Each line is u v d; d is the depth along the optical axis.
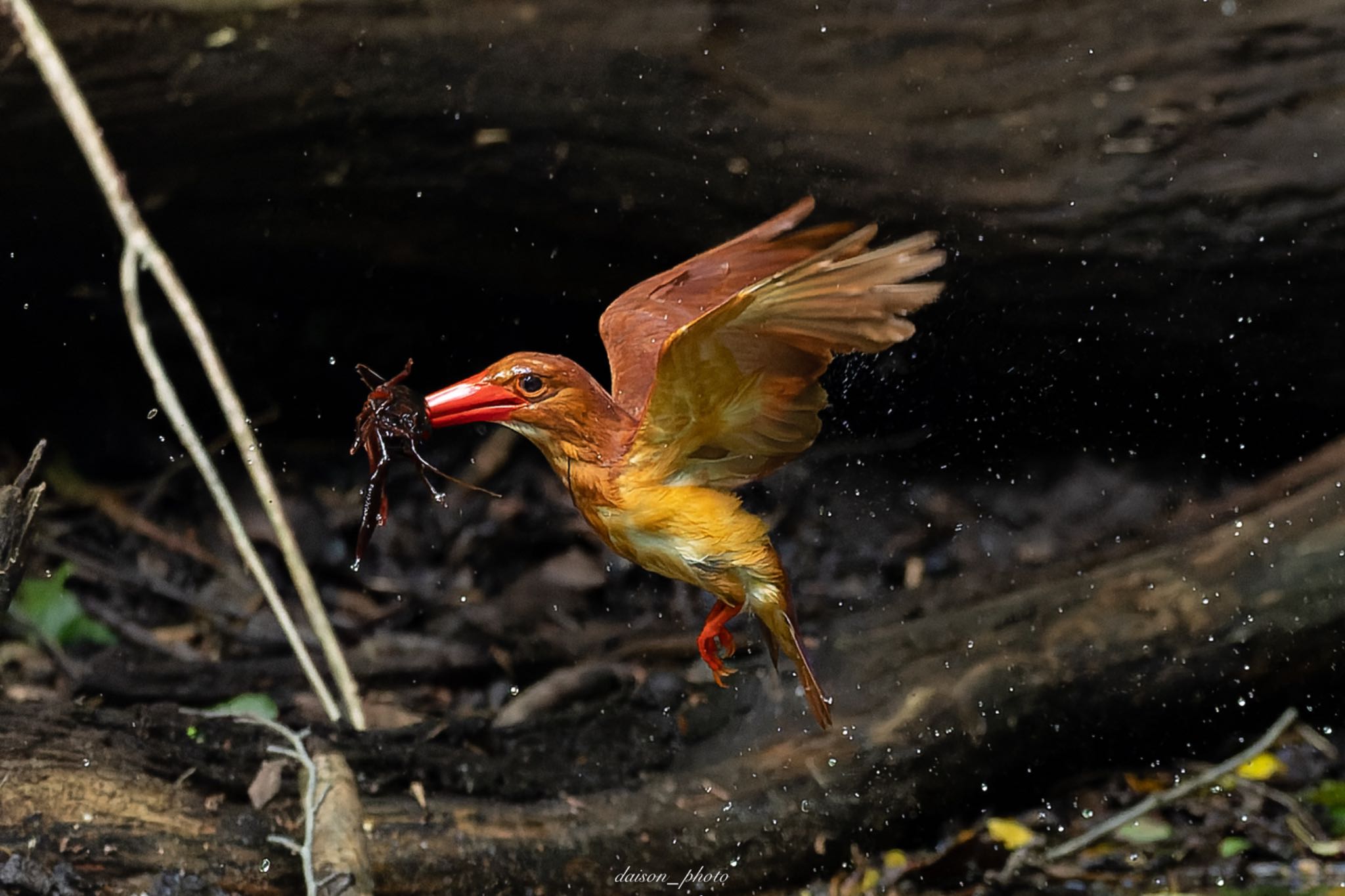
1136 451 12.16
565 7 10.40
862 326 4.64
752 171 10.60
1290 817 8.44
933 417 12.24
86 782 6.72
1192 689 8.89
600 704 8.55
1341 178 10.61
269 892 6.74
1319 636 8.95
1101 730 8.84
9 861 6.36
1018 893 7.89
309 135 10.18
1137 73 11.02
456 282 11.61
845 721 8.51
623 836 7.62
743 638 9.85
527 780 7.80
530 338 12.30
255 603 10.65
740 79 10.59
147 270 11.10
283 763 7.18
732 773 8.10
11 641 9.73
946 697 8.61
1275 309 11.02
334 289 11.75
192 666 9.35
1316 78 10.91
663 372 4.77
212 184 10.41
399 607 10.77
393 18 10.07
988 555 11.51
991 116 10.92
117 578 10.55
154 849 6.64
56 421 11.93
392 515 11.78
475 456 12.45
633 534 5.12
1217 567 9.20
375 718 9.05
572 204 10.66
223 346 12.09
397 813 7.34
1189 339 11.30
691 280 6.02
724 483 5.18
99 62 9.66
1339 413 11.71
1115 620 9.00
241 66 9.88
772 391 4.89
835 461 12.32
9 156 10.05
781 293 4.49
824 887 7.96
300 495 11.80
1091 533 11.62
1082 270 11.00
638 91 10.38
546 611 10.87
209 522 11.46
